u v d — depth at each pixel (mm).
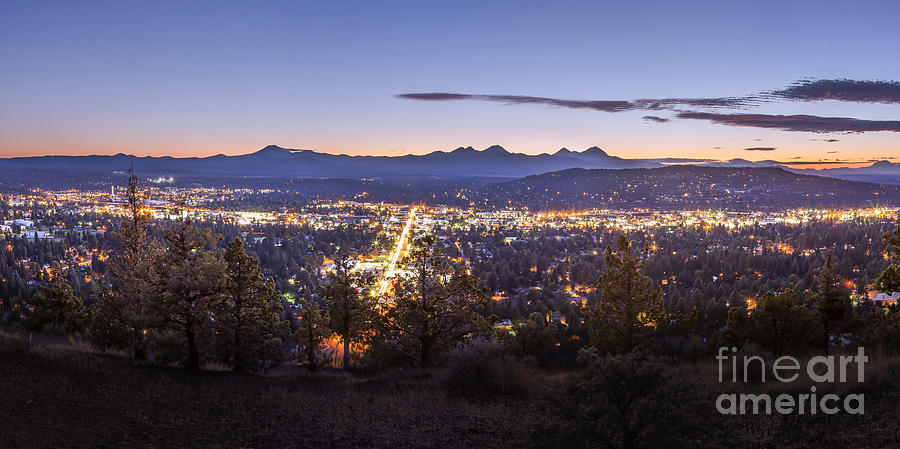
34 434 11234
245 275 24797
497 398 15156
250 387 17844
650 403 7684
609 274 24812
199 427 12922
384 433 12359
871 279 96938
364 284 29828
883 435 8688
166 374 19000
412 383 18219
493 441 11391
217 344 22875
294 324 58156
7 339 19938
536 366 20922
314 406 14953
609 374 7797
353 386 18562
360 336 28719
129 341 25734
